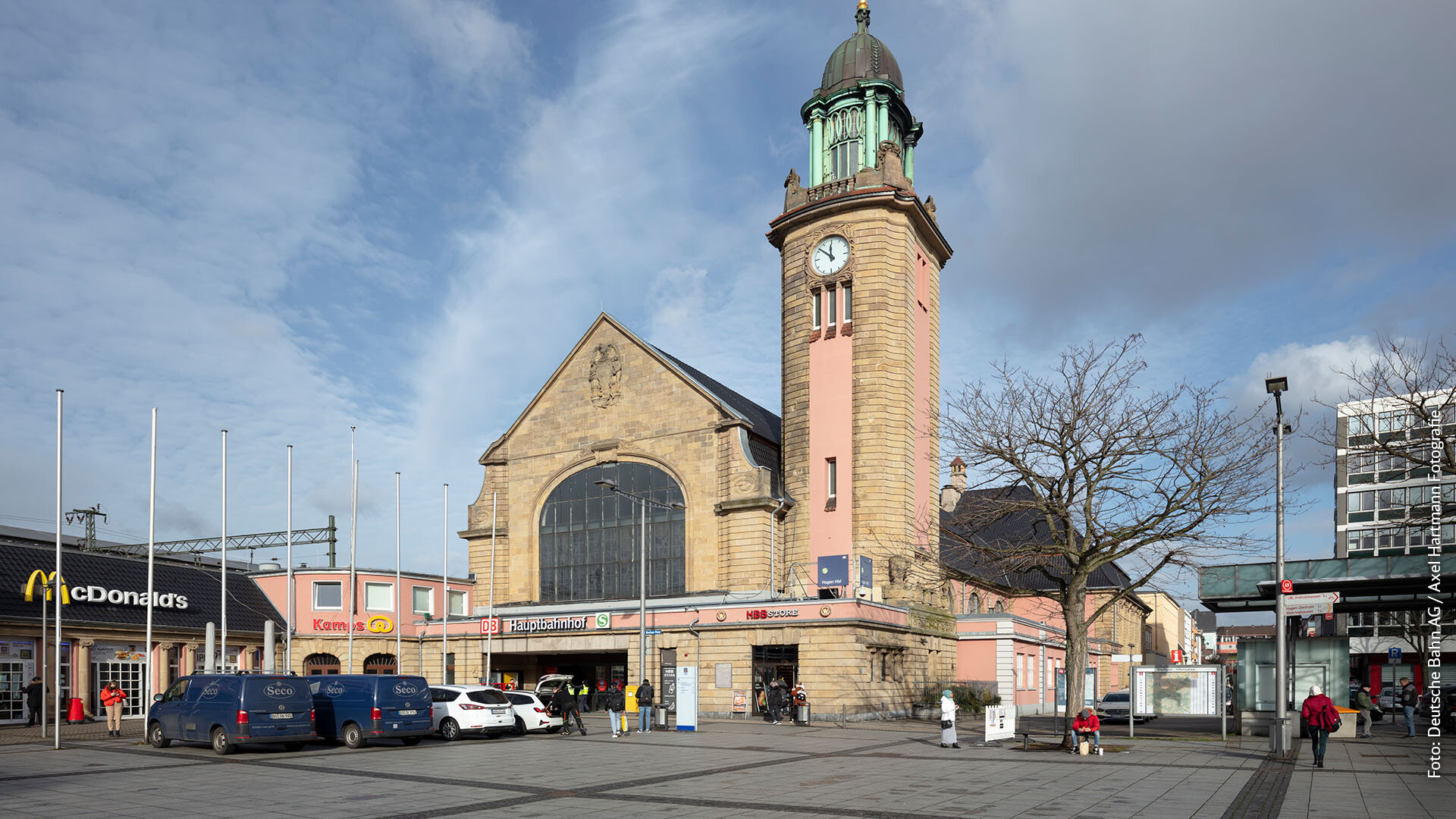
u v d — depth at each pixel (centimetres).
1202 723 4934
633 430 5819
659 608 5069
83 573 4878
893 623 4947
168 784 2255
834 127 6006
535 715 3753
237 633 5428
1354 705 4525
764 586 5238
